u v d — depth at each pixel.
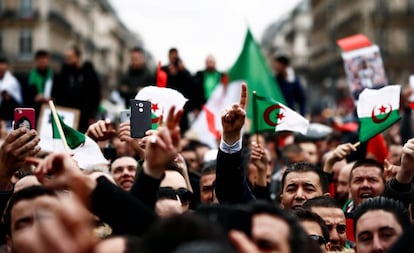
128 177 8.73
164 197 6.29
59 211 3.34
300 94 17.89
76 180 4.52
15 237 5.11
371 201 5.54
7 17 69.00
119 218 4.51
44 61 17.61
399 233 5.37
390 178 7.46
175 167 7.96
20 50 69.19
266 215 4.31
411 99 12.20
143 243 3.51
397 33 74.69
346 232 7.75
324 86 93.75
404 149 6.69
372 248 5.40
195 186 9.72
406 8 74.62
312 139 14.91
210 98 14.59
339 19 85.62
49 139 8.38
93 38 96.19
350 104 38.72
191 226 3.48
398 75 74.69
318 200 7.21
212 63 17.23
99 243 3.92
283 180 8.15
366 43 13.06
